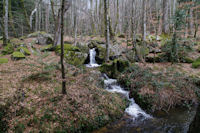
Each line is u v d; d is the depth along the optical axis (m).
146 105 7.08
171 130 5.38
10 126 4.50
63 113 5.30
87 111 5.70
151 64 11.98
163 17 17.28
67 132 4.85
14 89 6.08
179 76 9.01
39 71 8.34
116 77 10.17
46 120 4.91
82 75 8.95
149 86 8.02
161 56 12.58
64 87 6.07
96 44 15.56
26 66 9.05
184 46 11.83
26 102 5.44
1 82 6.53
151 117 6.36
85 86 7.52
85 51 13.61
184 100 7.50
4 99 5.29
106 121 5.73
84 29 29.36
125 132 5.28
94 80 8.70
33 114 4.98
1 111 4.84
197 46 14.40
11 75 7.48
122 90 8.89
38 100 5.64
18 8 21.70
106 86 8.91
